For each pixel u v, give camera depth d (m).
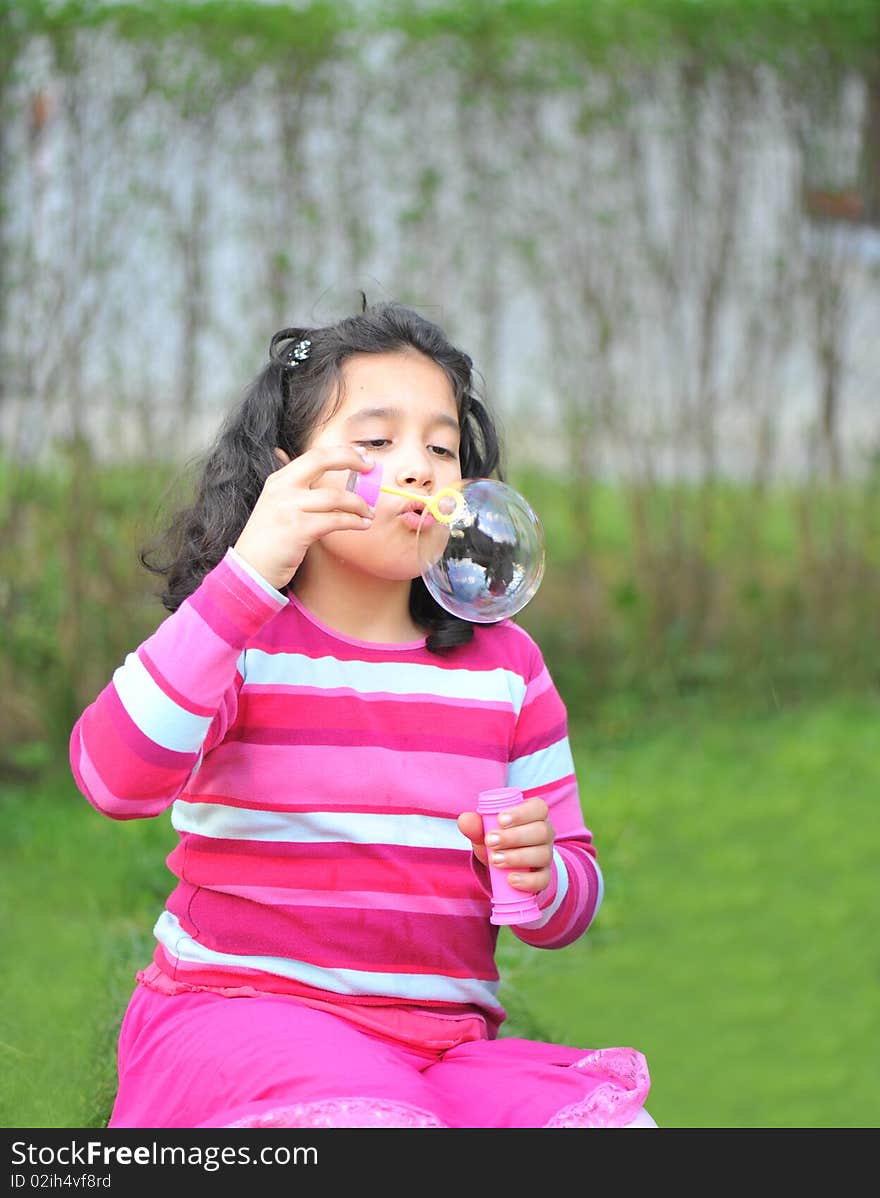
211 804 1.76
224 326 4.74
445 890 1.77
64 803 4.22
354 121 4.89
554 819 1.94
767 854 3.99
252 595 1.63
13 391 4.54
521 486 5.17
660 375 5.24
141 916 3.32
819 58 5.18
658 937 3.48
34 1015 2.77
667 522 5.29
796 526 5.39
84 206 4.55
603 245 5.15
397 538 1.78
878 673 5.36
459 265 5.04
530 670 1.97
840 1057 2.86
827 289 5.28
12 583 4.57
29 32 4.42
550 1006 3.10
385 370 1.87
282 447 1.97
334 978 1.71
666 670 5.22
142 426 4.63
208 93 4.67
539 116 5.07
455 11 4.92
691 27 5.04
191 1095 1.57
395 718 1.81
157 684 1.61
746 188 5.22
